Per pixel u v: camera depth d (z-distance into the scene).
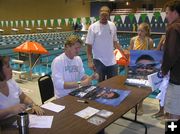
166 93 2.32
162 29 10.84
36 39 13.49
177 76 2.18
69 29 15.67
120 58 4.03
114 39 3.85
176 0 2.16
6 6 16.20
